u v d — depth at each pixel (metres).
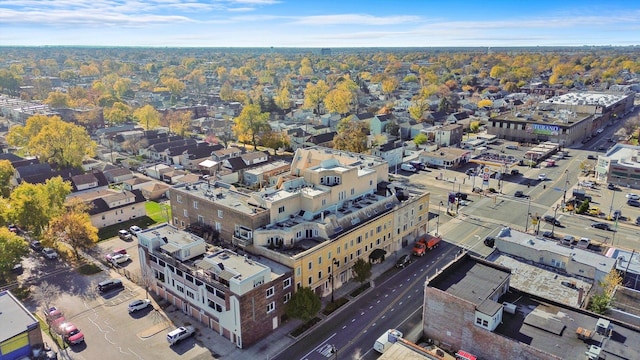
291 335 78.88
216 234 97.81
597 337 60.81
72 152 165.12
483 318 63.12
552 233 118.75
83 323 81.75
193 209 103.12
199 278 79.50
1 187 135.62
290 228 89.88
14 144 186.00
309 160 116.88
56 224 103.06
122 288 93.69
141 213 133.00
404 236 111.69
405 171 177.12
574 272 84.38
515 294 72.31
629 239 116.62
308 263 85.00
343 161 119.00
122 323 82.00
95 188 146.00
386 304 87.94
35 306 87.12
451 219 129.88
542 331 62.78
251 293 74.75
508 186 159.00
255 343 76.94
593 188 155.50
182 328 78.31
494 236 116.81
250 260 81.19
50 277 97.62
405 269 101.31
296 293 80.44
